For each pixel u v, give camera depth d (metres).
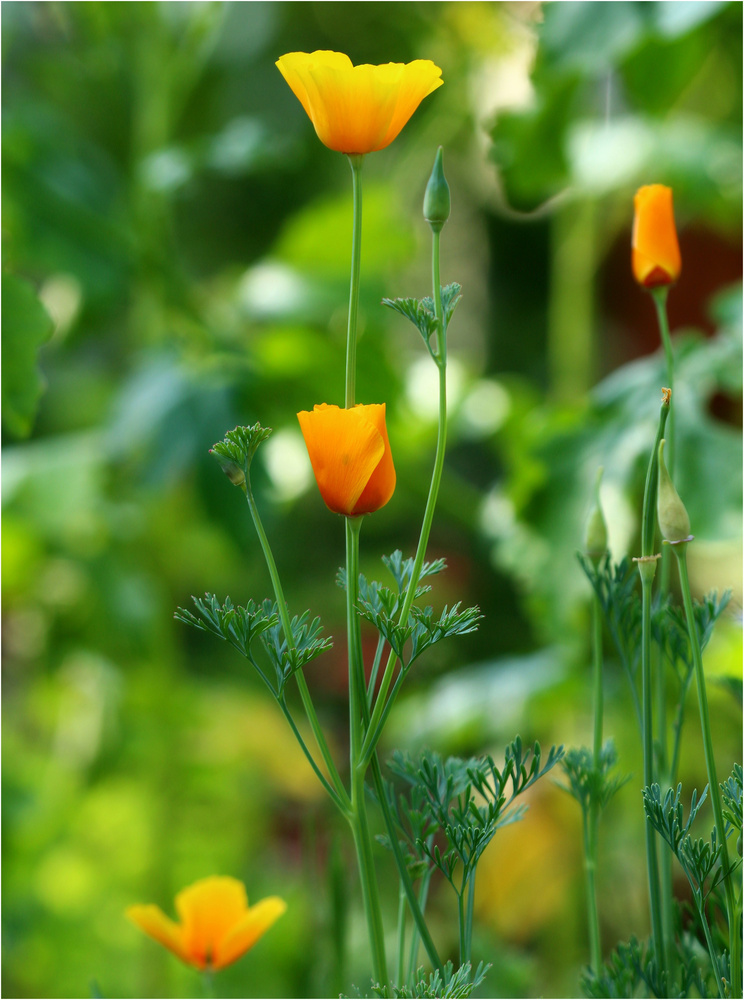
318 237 2.36
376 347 2.22
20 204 2.20
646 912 1.74
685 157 2.06
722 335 1.80
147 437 2.06
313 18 2.96
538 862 2.18
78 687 2.79
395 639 1.15
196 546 2.77
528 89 2.15
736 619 1.22
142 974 2.47
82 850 2.79
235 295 2.35
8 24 2.62
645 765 1.17
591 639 1.93
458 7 2.31
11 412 1.43
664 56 1.83
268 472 2.03
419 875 1.19
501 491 2.11
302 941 2.09
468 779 1.21
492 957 1.36
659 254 1.23
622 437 1.76
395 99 1.14
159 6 2.32
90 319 2.33
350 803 1.16
